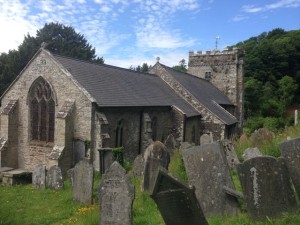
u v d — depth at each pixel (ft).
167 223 24.11
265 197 24.76
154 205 33.71
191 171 29.81
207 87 127.24
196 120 96.22
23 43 150.30
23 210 40.22
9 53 143.33
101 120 61.31
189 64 143.54
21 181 60.03
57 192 49.19
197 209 22.99
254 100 181.78
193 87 110.52
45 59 66.95
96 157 61.72
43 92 67.72
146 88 87.25
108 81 75.00
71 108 62.69
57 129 62.23
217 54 138.00
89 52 171.83
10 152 69.56
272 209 24.64
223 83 137.18
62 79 64.75
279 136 53.67
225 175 28.37
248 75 205.57
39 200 45.01
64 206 41.39
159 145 38.63
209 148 29.45
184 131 86.84
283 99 190.19
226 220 26.02
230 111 132.26
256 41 258.78
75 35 177.06
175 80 101.55
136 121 74.43
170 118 87.71
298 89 199.00
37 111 68.95
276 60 206.59
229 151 45.03
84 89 62.75
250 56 208.85
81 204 41.37
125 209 28.55
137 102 73.72
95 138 61.82
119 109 67.36
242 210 27.32
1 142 68.74
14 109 70.23
